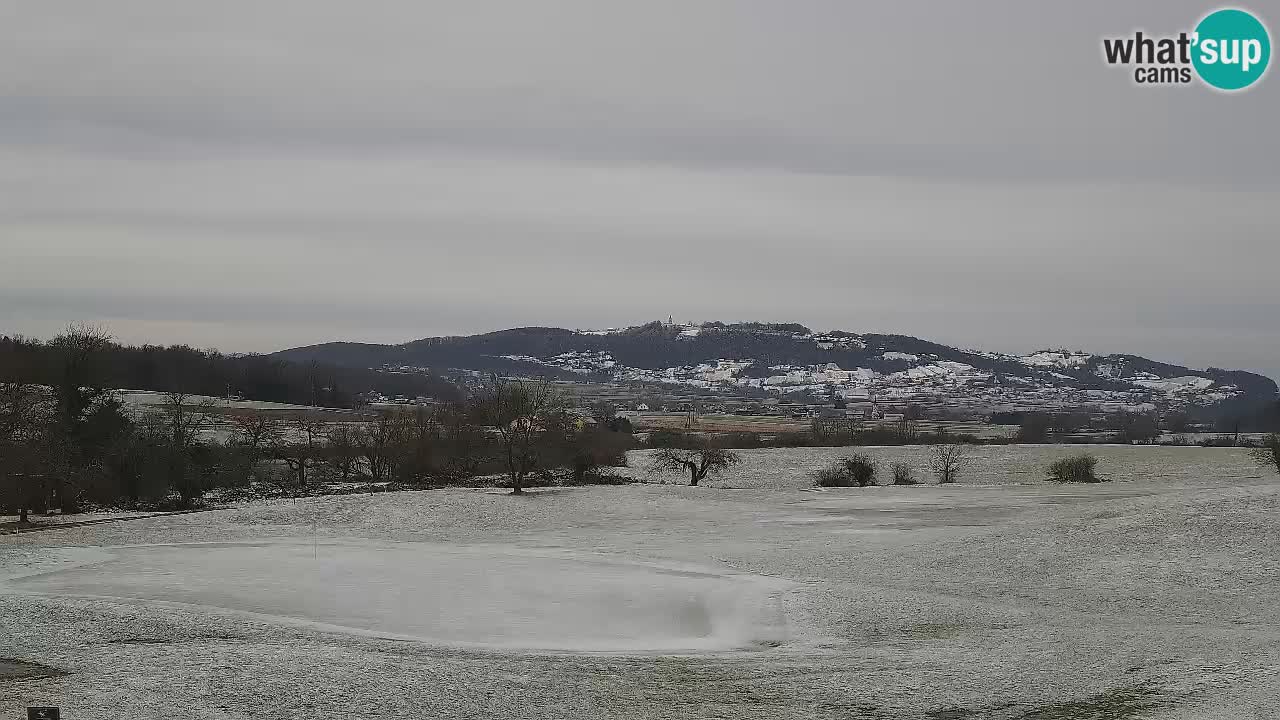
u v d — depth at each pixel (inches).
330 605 1508.4
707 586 1644.9
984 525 2337.6
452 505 2881.4
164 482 3159.5
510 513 2755.9
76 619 1282.0
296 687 943.7
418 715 877.8
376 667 1025.5
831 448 5378.9
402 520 2647.6
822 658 1107.3
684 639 1279.5
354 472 4089.6
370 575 1781.5
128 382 5782.5
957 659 1085.1
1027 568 1657.2
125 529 2484.0
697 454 4276.6
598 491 3206.2
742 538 2250.2
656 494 3129.9
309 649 1125.1
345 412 5807.1
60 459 2920.8
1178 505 2015.3
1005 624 1288.1
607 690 965.2
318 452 4143.7
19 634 1192.2
